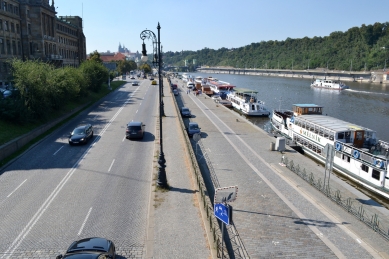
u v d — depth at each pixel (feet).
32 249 52.26
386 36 651.25
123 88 342.03
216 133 147.64
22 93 133.69
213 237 52.95
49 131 136.46
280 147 118.42
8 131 115.44
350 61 644.27
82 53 389.39
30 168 91.20
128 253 51.16
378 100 315.37
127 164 95.40
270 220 65.62
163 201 69.10
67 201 69.87
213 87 349.41
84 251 45.62
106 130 141.59
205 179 89.51
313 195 78.79
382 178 91.71
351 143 112.57
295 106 161.07
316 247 56.13
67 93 172.24
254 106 231.09
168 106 221.87
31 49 258.16
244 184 85.97
